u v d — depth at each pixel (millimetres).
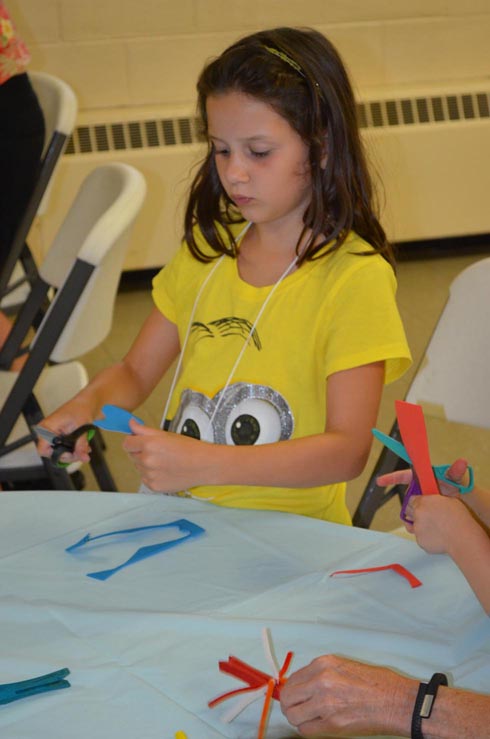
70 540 1211
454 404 1645
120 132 3814
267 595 1076
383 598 1070
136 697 899
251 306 1478
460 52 4156
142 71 3879
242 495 1416
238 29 3926
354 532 1212
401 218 4105
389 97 4016
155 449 1224
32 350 1841
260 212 1383
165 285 1638
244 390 1454
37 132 2393
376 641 984
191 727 861
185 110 3875
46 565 1152
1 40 2275
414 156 4035
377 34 4047
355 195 1425
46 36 3746
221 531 1220
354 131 1408
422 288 4000
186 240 1593
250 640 987
